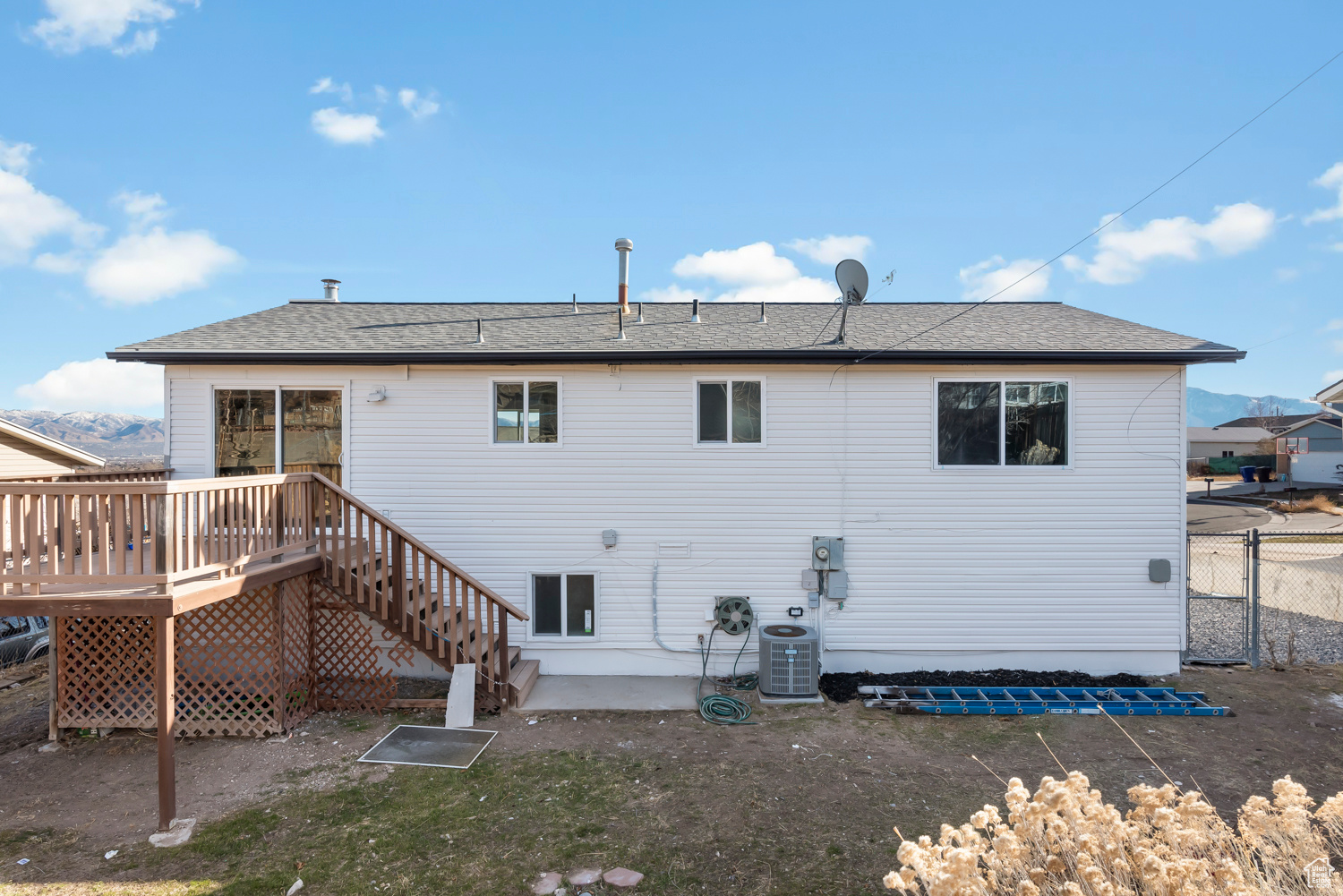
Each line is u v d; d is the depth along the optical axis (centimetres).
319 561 748
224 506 604
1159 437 858
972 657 870
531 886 447
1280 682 836
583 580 884
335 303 1198
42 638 988
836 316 1080
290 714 722
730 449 875
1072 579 864
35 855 493
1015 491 866
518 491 879
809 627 841
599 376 878
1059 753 651
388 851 490
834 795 569
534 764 629
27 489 514
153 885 455
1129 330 937
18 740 707
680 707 769
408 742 682
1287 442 3872
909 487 872
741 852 484
